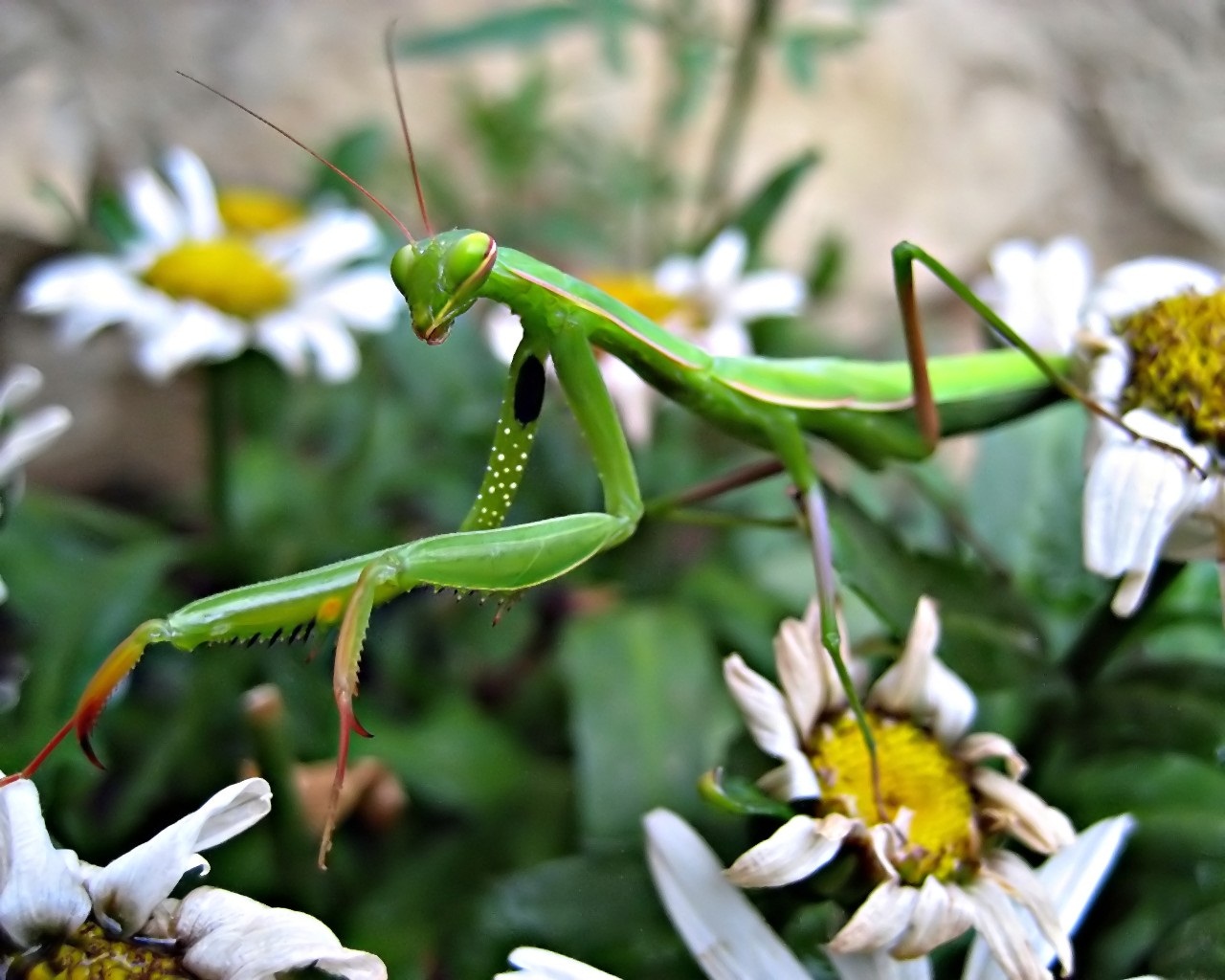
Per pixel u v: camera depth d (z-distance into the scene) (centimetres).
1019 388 15
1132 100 32
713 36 23
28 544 18
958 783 13
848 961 13
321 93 30
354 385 21
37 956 12
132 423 26
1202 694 14
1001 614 15
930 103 32
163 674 18
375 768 16
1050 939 13
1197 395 14
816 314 26
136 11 28
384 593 13
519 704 19
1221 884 14
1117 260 31
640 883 14
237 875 14
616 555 19
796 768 13
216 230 19
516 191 27
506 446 14
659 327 15
